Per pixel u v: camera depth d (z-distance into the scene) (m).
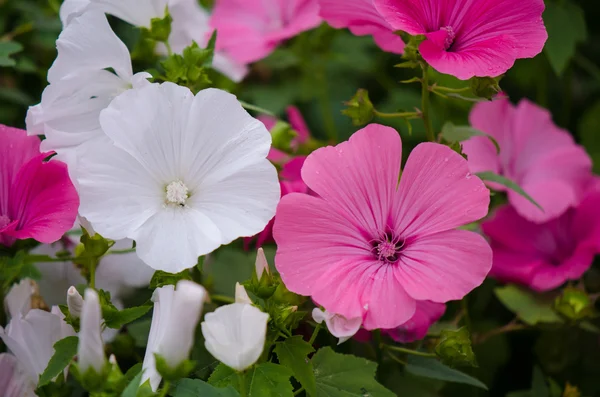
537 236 0.72
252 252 0.67
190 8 0.65
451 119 0.80
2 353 0.58
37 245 0.62
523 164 0.75
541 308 0.68
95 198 0.52
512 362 0.73
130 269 0.63
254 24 0.79
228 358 0.49
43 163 0.56
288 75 0.88
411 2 0.55
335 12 0.61
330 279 0.53
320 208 0.54
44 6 0.83
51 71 0.56
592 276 0.75
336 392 0.55
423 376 0.63
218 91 0.54
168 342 0.49
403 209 0.55
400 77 0.85
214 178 0.54
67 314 0.55
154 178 0.54
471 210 0.53
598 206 0.70
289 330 0.55
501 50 0.54
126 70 0.56
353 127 0.86
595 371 0.71
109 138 0.56
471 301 0.70
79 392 0.61
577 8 0.75
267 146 0.54
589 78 0.87
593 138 0.83
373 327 0.52
